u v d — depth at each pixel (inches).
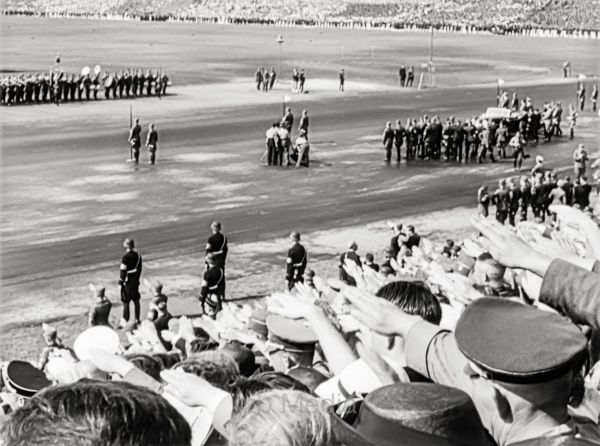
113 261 1128.2
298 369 226.1
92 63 3526.1
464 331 127.7
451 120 1968.5
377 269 963.3
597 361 179.2
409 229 1094.4
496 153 2068.2
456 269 532.1
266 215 1391.5
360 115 2456.9
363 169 1787.6
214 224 946.7
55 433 95.5
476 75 3609.7
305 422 117.3
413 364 153.1
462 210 1482.5
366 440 115.3
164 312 714.2
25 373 255.0
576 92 3088.1
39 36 5349.4
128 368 182.2
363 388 172.6
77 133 2009.1
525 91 3100.4
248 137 2059.5
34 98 2481.5
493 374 123.8
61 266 1098.1
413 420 114.4
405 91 3029.0
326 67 3784.5
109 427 96.9
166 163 1743.4
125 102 2532.0
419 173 1784.0
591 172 1839.3
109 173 1630.2
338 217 1401.3
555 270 159.8
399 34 6633.9
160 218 1344.7
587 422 150.9
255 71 3501.5
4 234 1226.6
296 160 1802.4
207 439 168.2
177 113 2362.2
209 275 930.7
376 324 156.2
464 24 7224.4
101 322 808.9
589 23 6594.5
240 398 157.2
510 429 126.3
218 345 305.1
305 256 1014.4
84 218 1323.8
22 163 1676.9
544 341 125.2
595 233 214.1
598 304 151.5
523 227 223.3
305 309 186.9
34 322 904.3
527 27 6860.2
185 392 157.9
